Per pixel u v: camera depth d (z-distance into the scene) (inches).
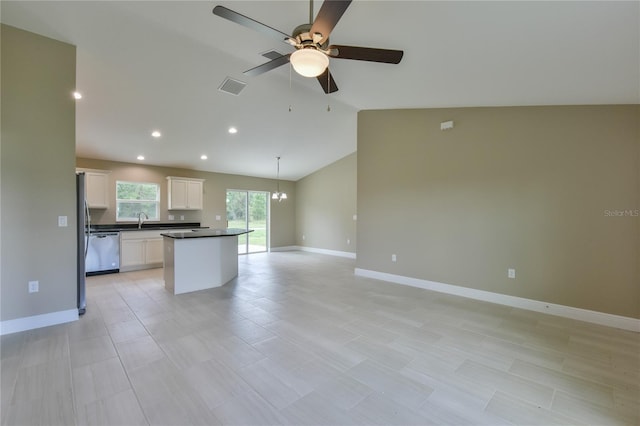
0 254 108.8
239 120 204.8
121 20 109.7
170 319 126.1
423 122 181.5
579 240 131.6
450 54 108.3
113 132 198.5
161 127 199.3
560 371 87.4
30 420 64.5
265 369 86.6
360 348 100.5
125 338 106.7
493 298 153.7
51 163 118.2
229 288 178.9
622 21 75.0
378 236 203.9
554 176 137.5
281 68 147.9
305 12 99.0
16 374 82.6
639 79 102.0
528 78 115.3
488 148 156.3
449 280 169.9
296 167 325.4
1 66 108.7
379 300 155.4
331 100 186.9
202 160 269.4
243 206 335.9
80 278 130.5
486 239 156.6
